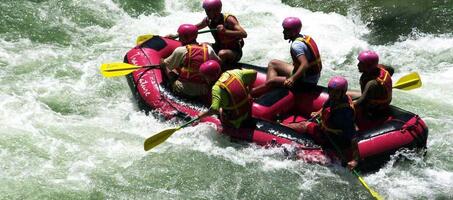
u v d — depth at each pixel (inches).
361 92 839.7
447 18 1309.1
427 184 800.3
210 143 866.8
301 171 812.6
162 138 804.0
